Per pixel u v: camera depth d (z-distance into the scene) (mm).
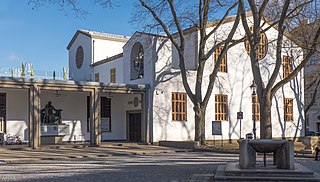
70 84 25984
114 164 17078
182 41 26516
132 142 29938
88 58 40094
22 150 23906
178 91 29797
